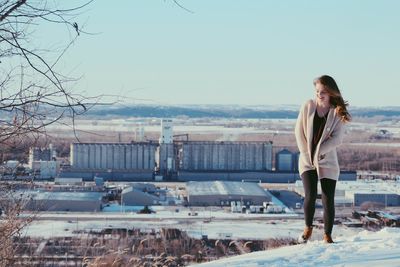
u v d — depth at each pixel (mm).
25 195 8453
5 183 8250
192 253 18797
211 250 20734
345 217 42938
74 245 15836
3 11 5656
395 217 41906
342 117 8484
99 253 11914
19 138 6277
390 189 70062
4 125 6160
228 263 7562
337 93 8406
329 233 8695
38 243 13508
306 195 8867
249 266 7270
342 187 71062
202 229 38312
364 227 37031
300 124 8711
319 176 8703
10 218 8375
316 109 8562
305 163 8812
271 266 7129
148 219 44781
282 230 39000
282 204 62688
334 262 6992
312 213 8914
